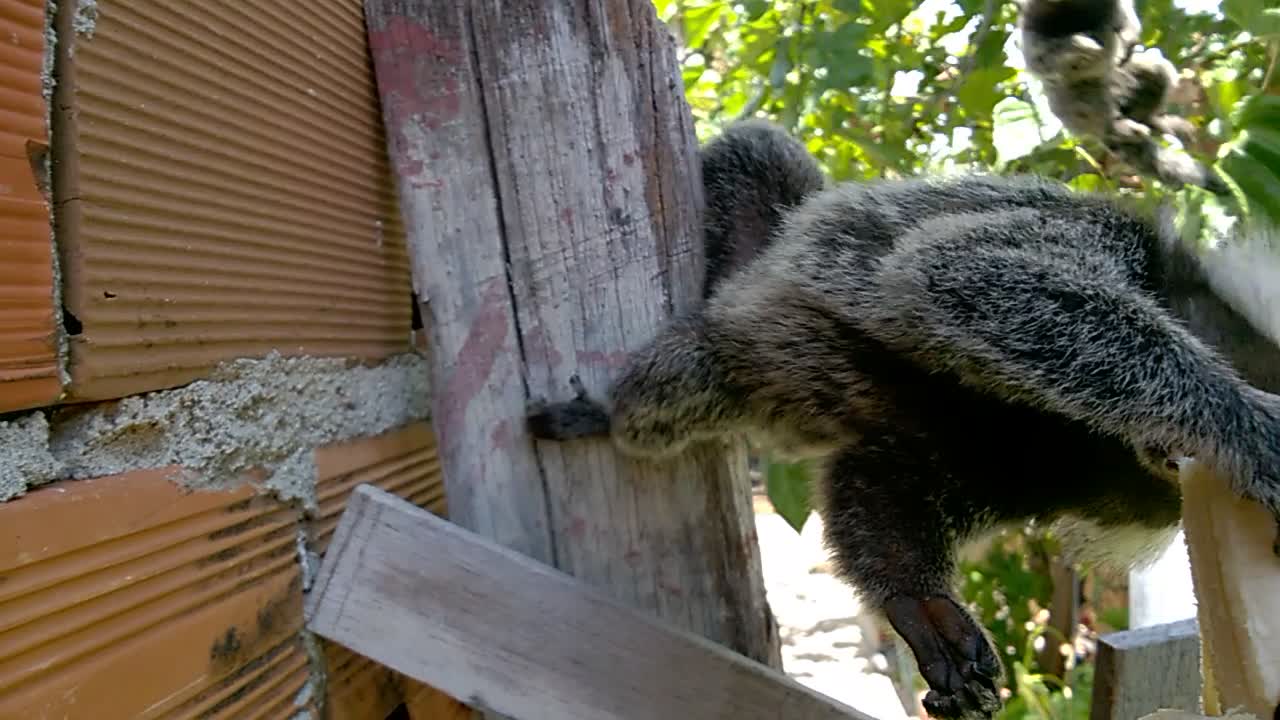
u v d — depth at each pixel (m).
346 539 0.25
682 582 0.30
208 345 0.22
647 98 0.30
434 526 0.25
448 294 0.29
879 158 0.55
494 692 0.25
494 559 0.25
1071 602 0.97
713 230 0.41
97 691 0.17
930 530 0.39
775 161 0.44
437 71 0.29
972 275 0.33
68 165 0.17
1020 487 0.39
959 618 0.36
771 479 0.41
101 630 0.17
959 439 0.37
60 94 0.17
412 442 0.34
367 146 0.31
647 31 0.30
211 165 0.22
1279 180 0.35
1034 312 0.32
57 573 0.16
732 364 0.37
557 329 0.29
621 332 0.30
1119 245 0.36
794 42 0.50
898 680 0.78
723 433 0.32
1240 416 0.29
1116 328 0.32
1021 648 0.94
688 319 0.32
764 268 0.39
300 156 0.26
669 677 0.26
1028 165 0.58
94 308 0.18
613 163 0.29
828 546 0.39
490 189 0.29
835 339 0.37
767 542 1.04
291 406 0.26
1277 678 0.21
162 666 0.19
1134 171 0.45
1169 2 0.53
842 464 0.39
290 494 0.25
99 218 0.18
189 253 0.21
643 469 0.30
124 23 0.19
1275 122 0.37
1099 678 0.39
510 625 0.25
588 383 0.29
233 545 0.22
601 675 0.25
